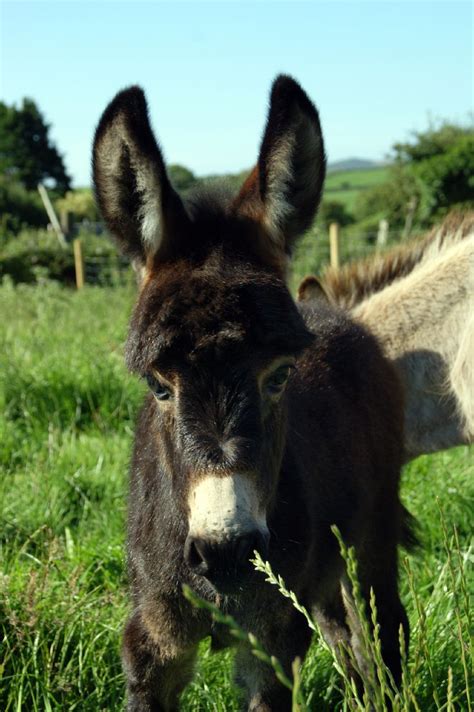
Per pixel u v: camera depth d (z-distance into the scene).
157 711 2.59
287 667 2.55
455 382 4.38
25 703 2.89
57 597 3.39
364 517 3.17
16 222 27.02
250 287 2.21
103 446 5.32
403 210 26.73
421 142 23.41
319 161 2.57
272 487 2.35
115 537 4.19
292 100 2.43
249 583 2.35
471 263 4.46
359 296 4.80
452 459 5.21
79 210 33.75
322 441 2.98
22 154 50.03
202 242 2.40
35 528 4.25
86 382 6.12
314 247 13.34
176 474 2.28
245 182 2.67
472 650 2.10
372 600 1.89
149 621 2.57
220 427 2.11
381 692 1.85
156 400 2.56
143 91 2.38
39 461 4.96
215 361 2.15
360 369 3.44
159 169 2.38
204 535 2.03
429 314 4.49
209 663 3.18
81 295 10.68
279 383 2.33
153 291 2.27
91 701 3.00
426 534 4.33
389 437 3.51
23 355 7.01
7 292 10.73
